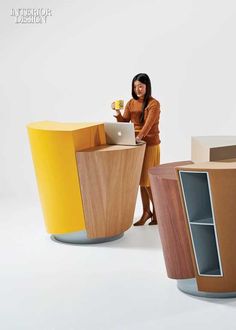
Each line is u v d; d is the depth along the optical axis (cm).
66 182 755
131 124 769
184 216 582
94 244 773
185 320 549
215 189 566
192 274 602
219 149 654
